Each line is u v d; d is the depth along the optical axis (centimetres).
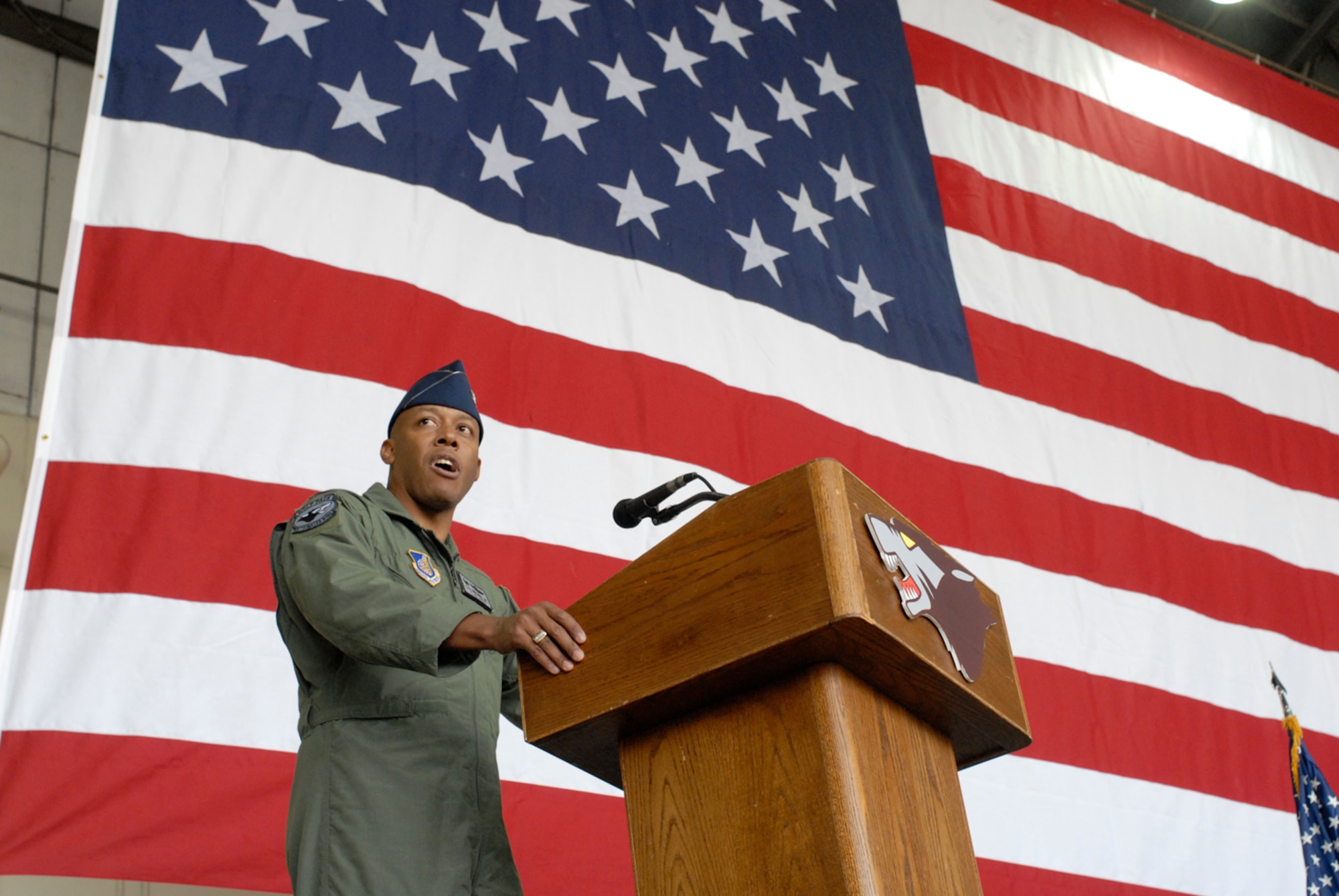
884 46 609
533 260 444
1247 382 592
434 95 461
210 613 328
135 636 318
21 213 666
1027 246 576
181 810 300
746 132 537
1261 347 608
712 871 133
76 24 711
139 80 401
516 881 173
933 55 620
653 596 142
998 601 167
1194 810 448
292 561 167
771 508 137
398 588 157
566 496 398
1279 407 593
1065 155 618
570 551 387
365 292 401
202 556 335
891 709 142
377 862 161
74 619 316
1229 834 449
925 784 142
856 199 545
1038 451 513
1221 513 541
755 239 504
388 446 218
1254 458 568
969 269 554
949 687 141
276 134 415
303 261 395
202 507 342
